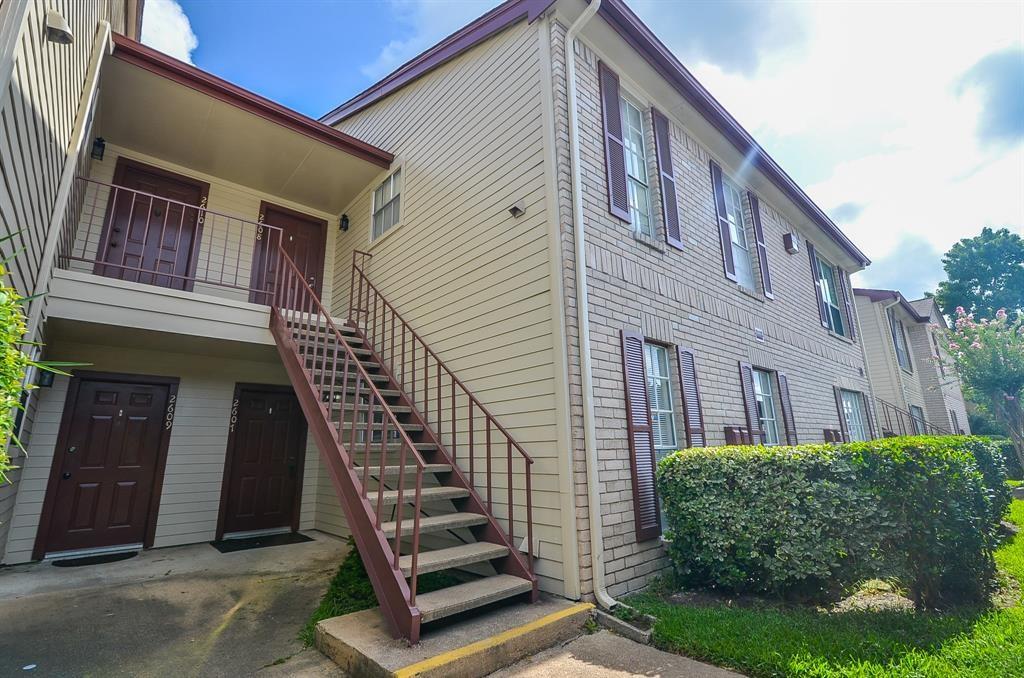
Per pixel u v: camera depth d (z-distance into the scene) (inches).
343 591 147.8
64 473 204.7
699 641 105.3
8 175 90.5
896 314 567.8
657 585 147.3
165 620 134.2
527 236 160.7
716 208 247.8
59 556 199.0
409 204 229.9
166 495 227.8
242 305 202.7
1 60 76.7
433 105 224.1
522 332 157.2
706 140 250.7
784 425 254.2
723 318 228.2
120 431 220.7
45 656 111.3
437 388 187.3
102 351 218.7
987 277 1061.1
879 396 500.7
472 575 159.3
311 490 271.3
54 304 161.8
